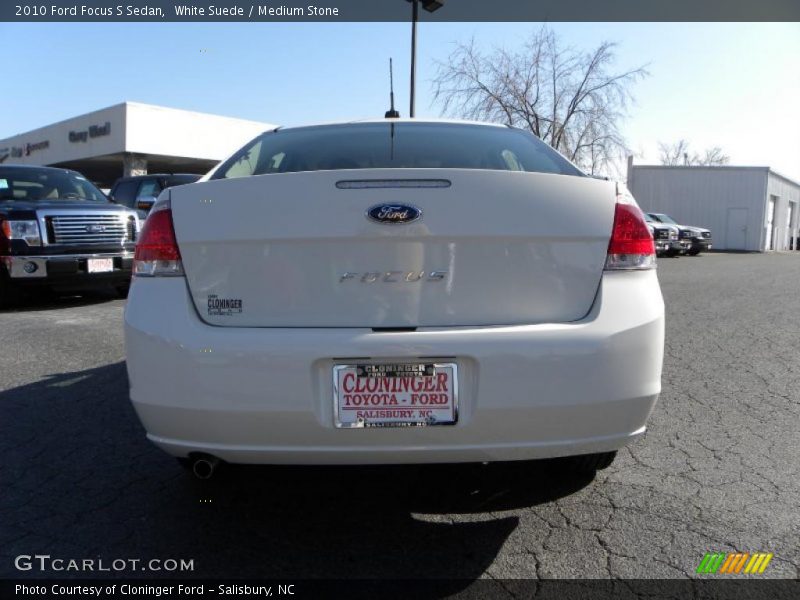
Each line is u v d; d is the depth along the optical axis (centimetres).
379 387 220
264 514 276
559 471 307
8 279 795
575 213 230
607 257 232
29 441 358
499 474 311
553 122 2862
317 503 285
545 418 221
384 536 257
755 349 577
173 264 231
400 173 225
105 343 597
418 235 223
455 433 220
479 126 336
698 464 322
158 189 1249
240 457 226
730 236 3372
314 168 285
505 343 218
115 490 299
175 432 228
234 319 228
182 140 2952
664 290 1073
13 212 801
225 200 230
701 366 515
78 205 850
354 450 221
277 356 217
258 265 227
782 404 416
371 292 225
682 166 3419
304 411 217
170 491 298
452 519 270
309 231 223
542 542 251
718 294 1009
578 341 221
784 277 1370
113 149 2855
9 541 255
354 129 325
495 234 224
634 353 226
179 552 247
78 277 827
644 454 335
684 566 234
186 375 222
